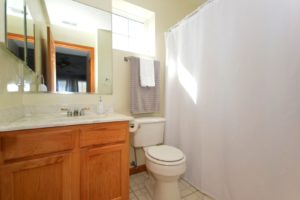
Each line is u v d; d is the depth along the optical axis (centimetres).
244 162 119
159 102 201
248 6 116
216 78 141
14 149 91
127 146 132
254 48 112
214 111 143
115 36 202
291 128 95
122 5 193
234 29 126
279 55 99
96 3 174
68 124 106
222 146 136
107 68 177
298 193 92
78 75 165
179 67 184
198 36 159
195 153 163
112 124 125
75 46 165
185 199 145
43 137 99
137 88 183
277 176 100
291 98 95
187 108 173
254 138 112
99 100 165
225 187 133
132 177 187
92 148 117
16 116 116
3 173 89
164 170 126
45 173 101
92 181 117
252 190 113
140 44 219
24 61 123
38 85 148
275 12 102
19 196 93
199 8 158
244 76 119
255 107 112
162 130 186
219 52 138
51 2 157
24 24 121
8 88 106
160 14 213
